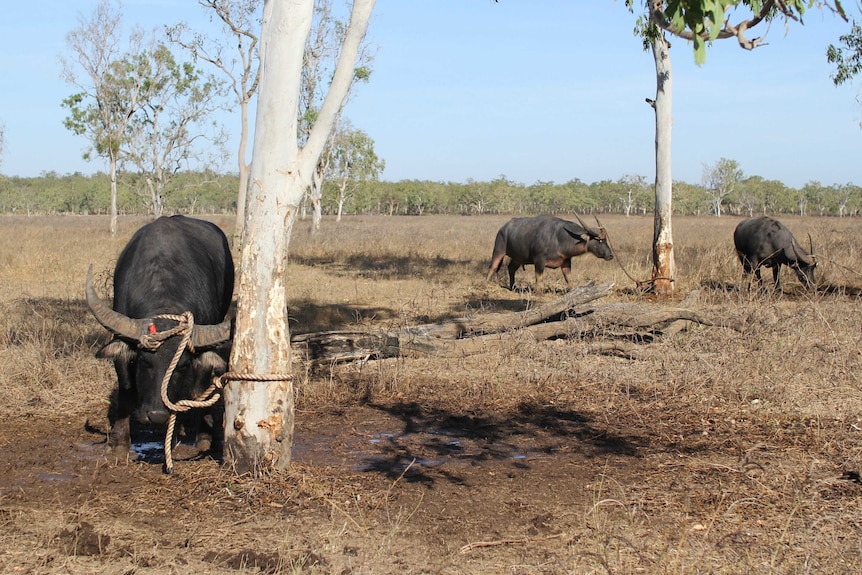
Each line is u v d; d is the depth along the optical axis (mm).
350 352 9227
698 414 7730
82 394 8234
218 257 7637
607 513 5293
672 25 4637
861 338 9406
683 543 4648
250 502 5422
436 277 19000
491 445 6941
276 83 5570
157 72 40812
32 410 7762
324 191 68562
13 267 19250
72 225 54219
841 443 6730
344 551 4676
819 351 9242
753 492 5668
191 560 4531
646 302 14859
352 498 5551
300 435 7191
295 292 15789
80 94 40781
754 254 16250
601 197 128875
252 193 5715
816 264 15703
